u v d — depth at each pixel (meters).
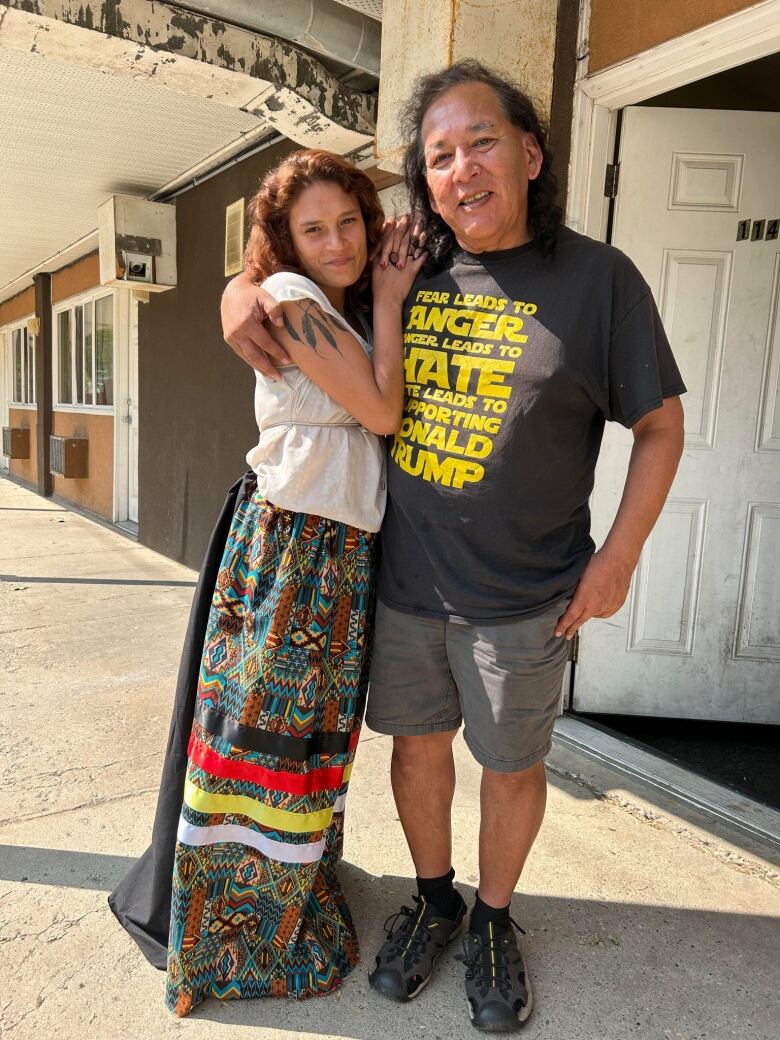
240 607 1.58
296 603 1.54
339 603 1.59
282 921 1.64
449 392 1.49
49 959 1.74
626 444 3.04
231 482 5.29
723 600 3.08
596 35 2.78
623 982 1.73
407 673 1.64
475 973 1.65
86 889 1.99
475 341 1.47
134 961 1.75
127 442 7.93
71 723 2.99
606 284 1.40
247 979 1.65
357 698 1.64
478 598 1.52
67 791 2.47
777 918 1.96
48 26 2.80
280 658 1.53
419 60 2.63
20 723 2.98
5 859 2.11
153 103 4.09
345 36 3.12
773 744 3.06
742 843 2.28
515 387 1.42
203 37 3.07
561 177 2.90
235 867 1.63
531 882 2.08
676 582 3.10
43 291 9.69
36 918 1.88
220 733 1.56
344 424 1.54
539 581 1.51
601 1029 1.60
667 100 3.88
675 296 2.97
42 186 5.63
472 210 1.41
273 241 1.54
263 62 3.24
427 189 1.57
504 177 1.39
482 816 1.67
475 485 1.46
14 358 12.34
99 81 3.83
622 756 2.76
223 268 5.20
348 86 3.56
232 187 5.03
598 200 2.92
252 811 1.58
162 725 2.99
